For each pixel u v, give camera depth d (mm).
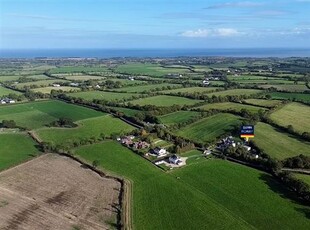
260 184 115625
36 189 112812
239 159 136250
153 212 98312
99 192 111062
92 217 96125
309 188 106062
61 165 132750
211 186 114500
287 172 119125
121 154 144000
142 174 124438
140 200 105312
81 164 133750
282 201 104125
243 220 94375
